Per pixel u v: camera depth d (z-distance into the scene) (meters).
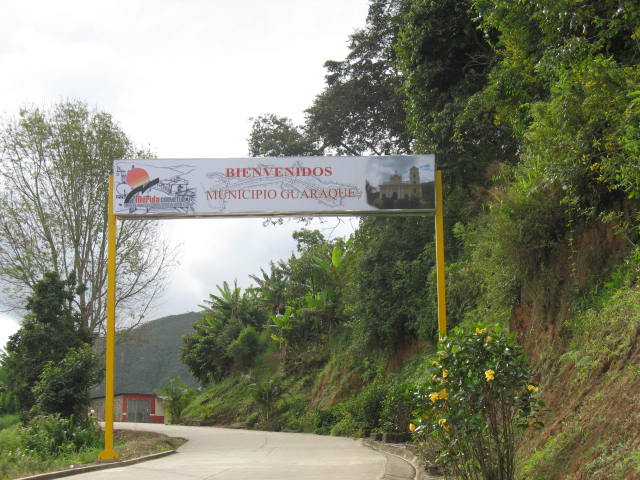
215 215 14.12
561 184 9.57
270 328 42.69
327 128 31.33
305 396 34.19
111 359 14.41
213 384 47.66
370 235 25.42
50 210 24.84
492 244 11.62
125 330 26.36
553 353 8.79
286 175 14.03
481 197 16.48
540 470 6.11
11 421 26.02
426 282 21.31
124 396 49.47
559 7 10.37
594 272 8.92
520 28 12.46
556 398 7.57
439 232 13.93
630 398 5.65
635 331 6.65
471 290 17.09
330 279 37.22
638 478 4.54
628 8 9.35
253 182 14.05
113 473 11.52
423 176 14.00
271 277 44.06
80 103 25.64
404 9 26.25
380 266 23.56
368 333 24.33
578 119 9.06
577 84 9.09
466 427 5.61
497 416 6.06
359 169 14.02
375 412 20.59
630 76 8.60
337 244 38.19
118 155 25.50
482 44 18.75
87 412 20.42
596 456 5.41
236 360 45.22
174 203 14.09
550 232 10.20
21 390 20.56
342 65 30.48
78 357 20.06
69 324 21.39
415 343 22.69
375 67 29.95
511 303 11.42
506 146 18.19
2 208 24.36
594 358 7.21
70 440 17.00
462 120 17.16
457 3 18.11
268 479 9.98
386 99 30.38
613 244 8.80
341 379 30.58
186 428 31.70
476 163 18.41
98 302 25.30
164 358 84.12
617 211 8.88
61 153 24.94
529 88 13.78
